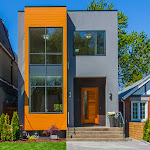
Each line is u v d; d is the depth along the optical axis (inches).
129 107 748.0
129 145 527.8
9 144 515.2
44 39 649.0
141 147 500.4
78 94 744.3
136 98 750.5
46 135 633.6
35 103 633.6
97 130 626.8
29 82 638.5
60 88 639.8
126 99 752.3
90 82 740.0
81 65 686.5
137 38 1347.2
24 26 671.8
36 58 645.9
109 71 689.0
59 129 607.5
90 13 696.4
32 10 650.2
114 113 666.8
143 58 1353.3
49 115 629.6
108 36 693.3
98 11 697.0
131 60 1354.6
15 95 1048.2
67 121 671.1
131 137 686.5
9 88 914.7
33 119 627.8
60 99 636.7
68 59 685.9
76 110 741.9
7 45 933.2
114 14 697.6
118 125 666.2
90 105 810.2
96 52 692.7
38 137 631.8
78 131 618.8
